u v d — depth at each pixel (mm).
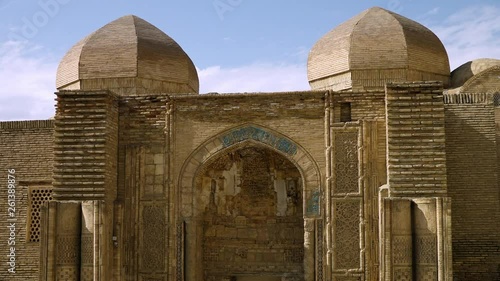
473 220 13539
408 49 15664
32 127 14828
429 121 12141
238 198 14375
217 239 14289
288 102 13109
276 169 14258
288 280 13977
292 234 14117
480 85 15430
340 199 12711
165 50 16391
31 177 14727
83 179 12758
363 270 12523
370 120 12797
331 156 12805
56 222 12328
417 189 11984
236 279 14312
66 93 12969
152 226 13211
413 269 11570
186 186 13242
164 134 13336
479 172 13633
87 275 12219
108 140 12984
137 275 13148
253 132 13211
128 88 16000
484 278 13367
